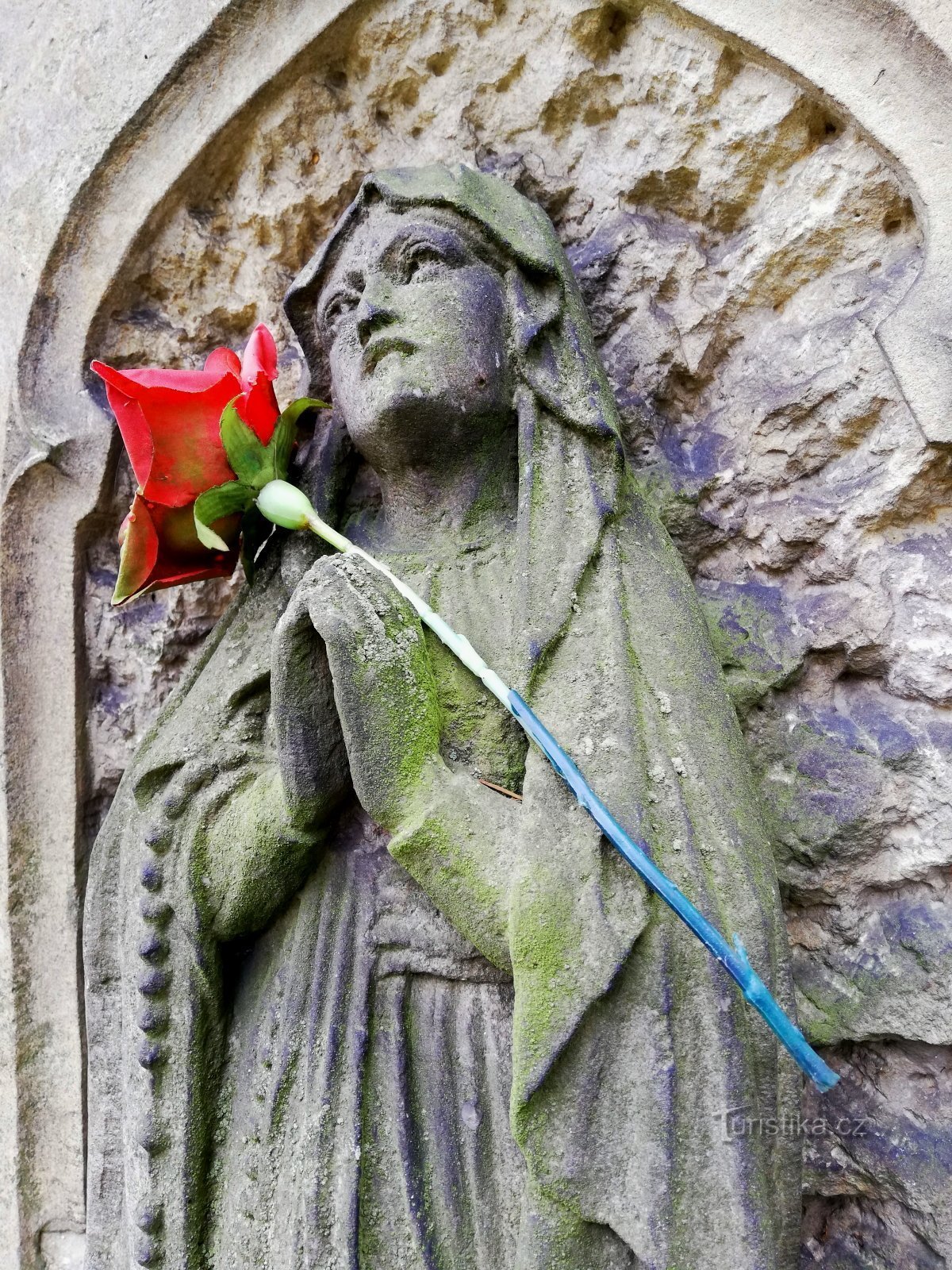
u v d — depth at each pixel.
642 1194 0.68
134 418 0.92
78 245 1.29
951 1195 0.90
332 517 1.08
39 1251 1.23
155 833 0.96
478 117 1.24
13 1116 1.22
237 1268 0.88
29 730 1.26
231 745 0.98
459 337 0.95
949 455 0.98
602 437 0.95
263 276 1.31
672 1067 0.69
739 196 1.14
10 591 1.26
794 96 1.08
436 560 1.01
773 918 0.77
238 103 1.24
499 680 0.84
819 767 1.03
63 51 1.31
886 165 1.03
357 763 0.82
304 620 0.84
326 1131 0.86
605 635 0.85
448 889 0.79
